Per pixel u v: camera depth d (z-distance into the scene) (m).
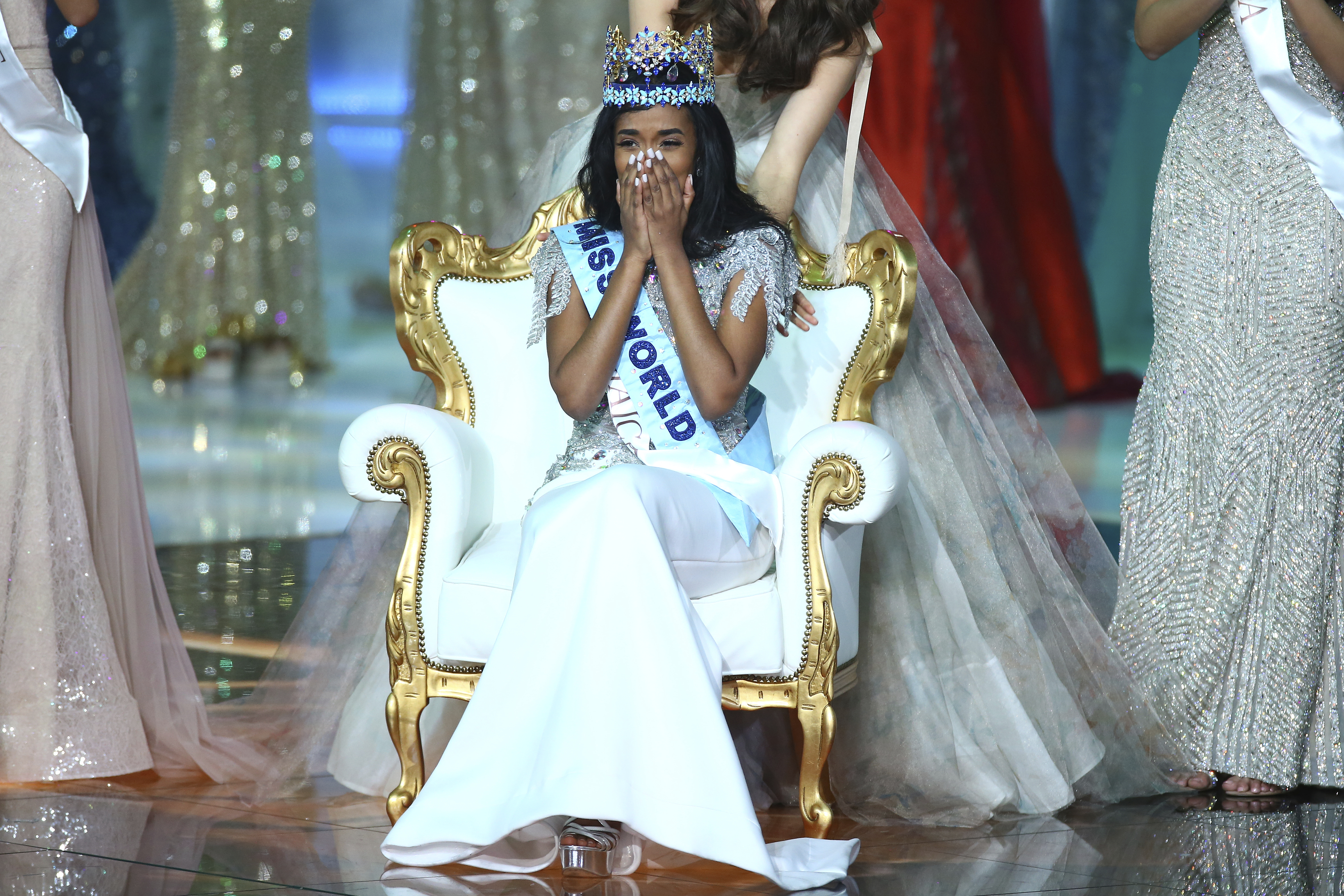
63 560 10.60
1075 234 35.31
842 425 8.86
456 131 42.50
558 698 7.74
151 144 40.38
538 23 42.31
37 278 10.70
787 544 8.82
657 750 7.61
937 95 34.81
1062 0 37.69
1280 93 10.34
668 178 8.71
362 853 8.52
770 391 10.10
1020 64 35.88
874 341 9.95
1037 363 34.53
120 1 40.16
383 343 41.94
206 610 15.95
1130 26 38.03
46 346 10.71
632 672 7.70
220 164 38.59
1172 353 10.94
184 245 38.59
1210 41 10.76
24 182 10.72
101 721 10.48
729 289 9.09
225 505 22.70
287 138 39.19
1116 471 24.69
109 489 11.12
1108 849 8.85
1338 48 10.41
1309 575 10.48
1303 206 10.42
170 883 7.80
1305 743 10.55
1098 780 10.27
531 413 10.23
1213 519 10.67
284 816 9.48
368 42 44.47
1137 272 38.66
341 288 44.56
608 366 8.95
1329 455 10.52
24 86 10.71
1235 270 10.61
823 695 8.75
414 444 9.09
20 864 8.13
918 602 10.16
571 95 42.53
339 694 10.56
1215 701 10.67
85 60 40.00
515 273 10.61
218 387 36.31
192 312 38.53
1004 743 9.94
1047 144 35.41
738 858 7.46
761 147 11.12
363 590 10.76
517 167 42.59
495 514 10.07
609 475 8.11
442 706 10.16
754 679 8.83
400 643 9.07
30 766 10.29
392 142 44.81
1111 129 38.41
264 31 38.78
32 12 10.89
